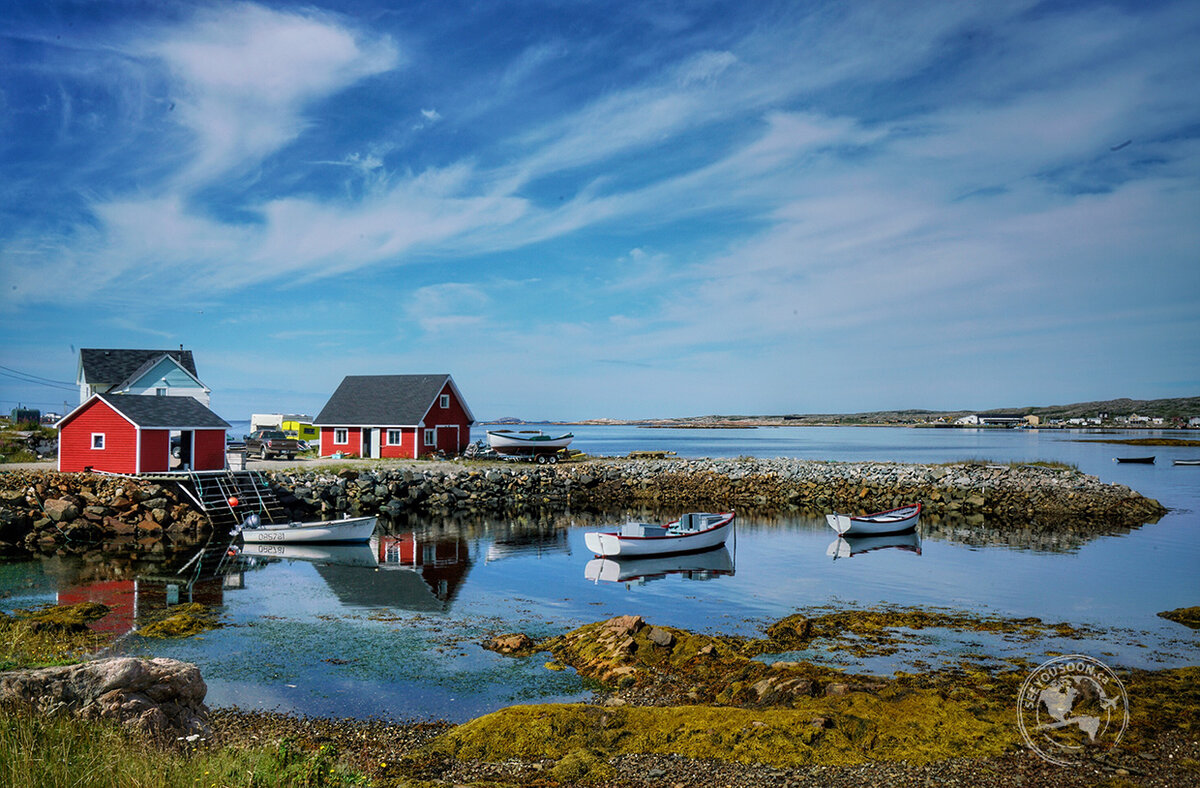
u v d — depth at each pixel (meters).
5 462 47.38
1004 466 55.41
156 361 58.62
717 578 24.75
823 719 11.40
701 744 11.00
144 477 36.75
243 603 21.09
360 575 25.28
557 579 24.66
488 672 15.05
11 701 9.53
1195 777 10.06
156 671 10.95
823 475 52.72
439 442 62.66
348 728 12.24
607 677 14.45
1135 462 82.06
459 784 9.85
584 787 9.94
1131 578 24.67
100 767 8.09
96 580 24.36
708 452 107.19
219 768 8.95
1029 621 18.83
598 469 55.28
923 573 25.58
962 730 11.35
